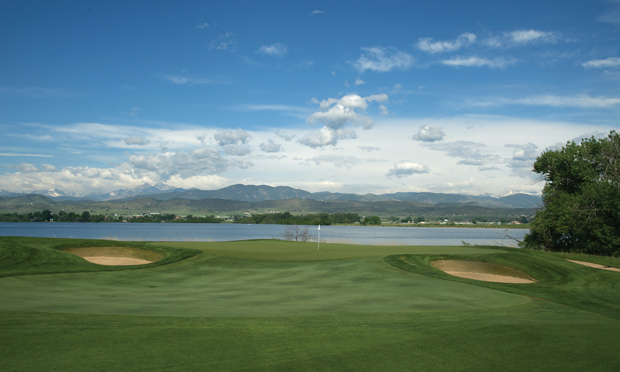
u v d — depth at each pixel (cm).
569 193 4534
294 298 1594
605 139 4441
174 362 793
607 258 3231
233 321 1131
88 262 2586
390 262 2550
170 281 2102
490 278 2448
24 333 946
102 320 1102
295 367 788
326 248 3678
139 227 19225
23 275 2028
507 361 862
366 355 870
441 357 873
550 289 1948
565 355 911
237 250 3297
